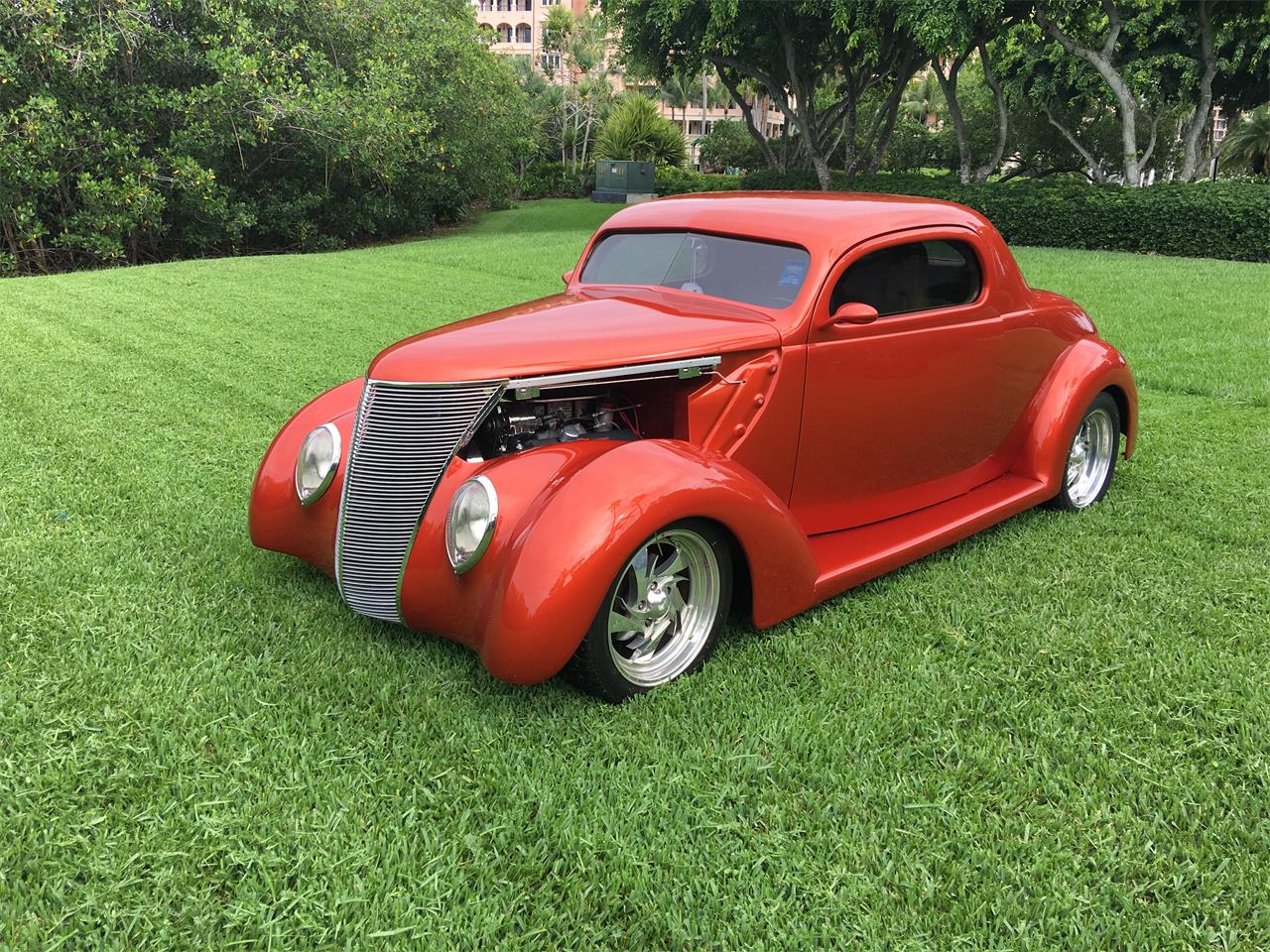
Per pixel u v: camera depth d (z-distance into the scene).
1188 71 24.58
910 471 4.08
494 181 32.22
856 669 3.16
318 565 3.54
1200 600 3.68
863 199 3.97
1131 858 2.28
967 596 3.73
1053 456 4.50
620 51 29.02
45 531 4.18
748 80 36.44
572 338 3.13
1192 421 6.38
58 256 20.86
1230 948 2.01
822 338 3.52
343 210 26.03
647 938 2.07
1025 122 40.34
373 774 2.57
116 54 19.41
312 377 7.41
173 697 2.89
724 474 3.02
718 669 3.17
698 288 3.77
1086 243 20.39
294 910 2.11
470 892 2.17
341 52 24.05
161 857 2.23
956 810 2.46
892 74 29.06
